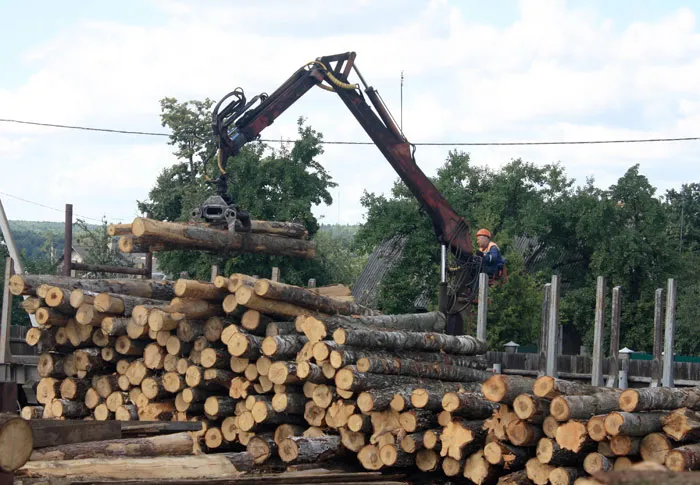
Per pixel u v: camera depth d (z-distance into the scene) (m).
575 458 9.98
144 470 8.55
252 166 36.34
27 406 13.20
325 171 37.78
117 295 12.16
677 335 34.47
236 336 11.39
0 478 6.68
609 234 37.88
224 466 9.39
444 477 11.27
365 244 35.59
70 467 8.10
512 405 10.10
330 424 11.19
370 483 9.89
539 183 40.41
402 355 12.27
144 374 12.05
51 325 12.55
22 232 112.56
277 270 15.88
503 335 32.84
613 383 16.27
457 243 18.23
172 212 47.03
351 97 18.02
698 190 58.50
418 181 18.27
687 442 9.59
